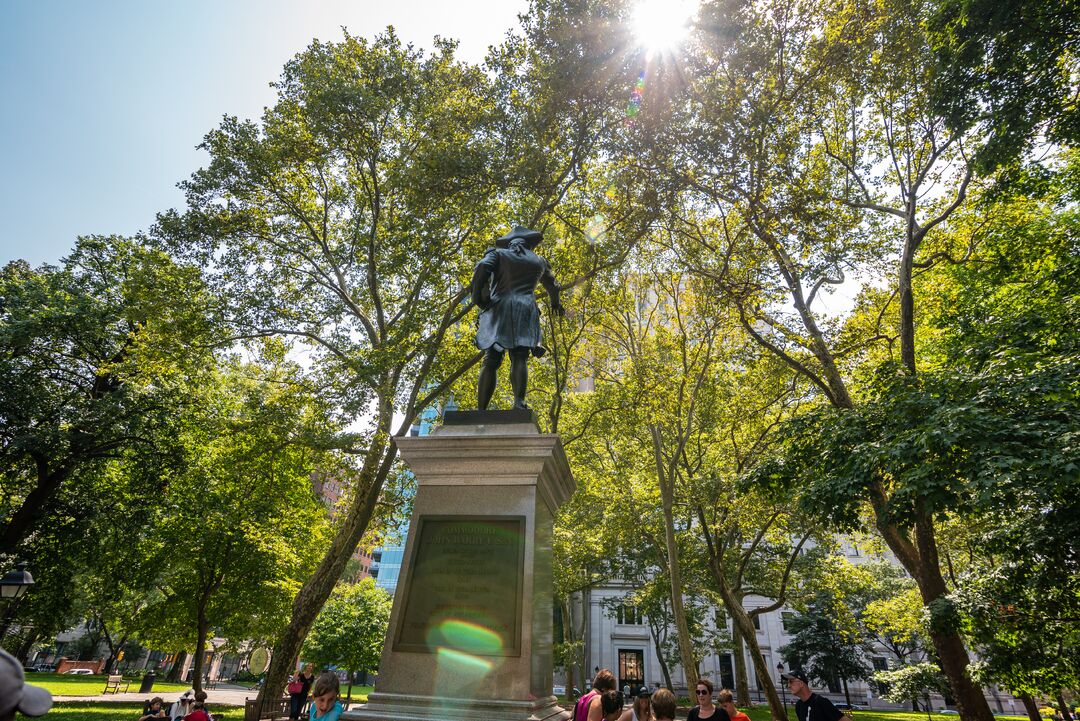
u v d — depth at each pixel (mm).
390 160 17203
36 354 21094
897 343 16703
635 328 22859
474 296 6832
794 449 11586
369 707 4699
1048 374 8023
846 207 15992
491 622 5000
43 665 55969
